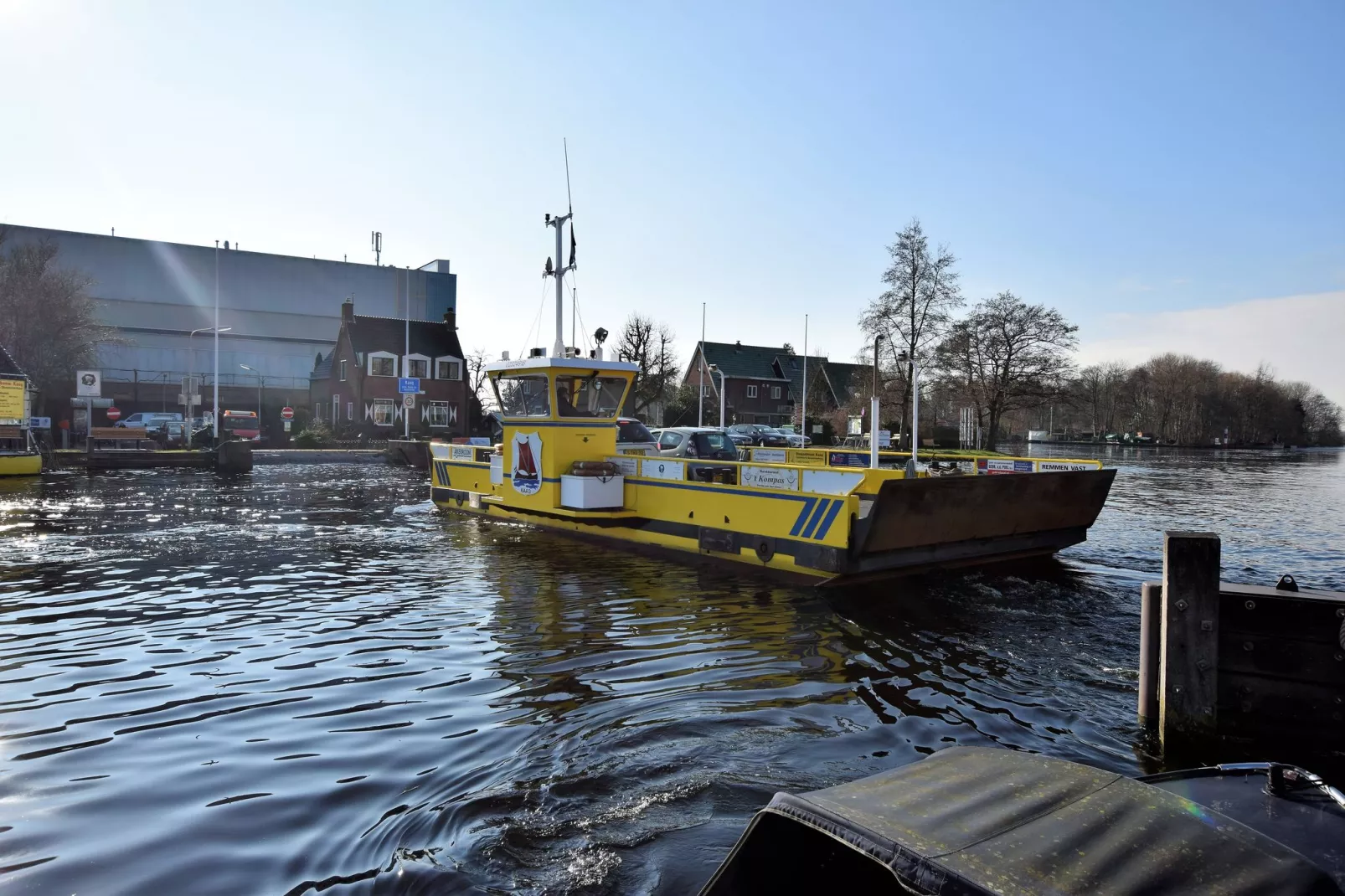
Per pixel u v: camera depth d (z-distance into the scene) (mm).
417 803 4555
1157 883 2455
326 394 59562
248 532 15031
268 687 6516
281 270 68750
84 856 4004
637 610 9164
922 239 49219
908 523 9938
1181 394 92688
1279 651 5594
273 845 4109
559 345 14367
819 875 2891
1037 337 50688
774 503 10781
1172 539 5703
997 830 2662
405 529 15508
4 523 15945
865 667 7164
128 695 6340
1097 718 6113
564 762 5109
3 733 5574
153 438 40062
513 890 3723
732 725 5762
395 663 7168
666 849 4090
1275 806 3807
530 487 13914
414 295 74125
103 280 62531
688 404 59844
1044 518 11383
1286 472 40469
